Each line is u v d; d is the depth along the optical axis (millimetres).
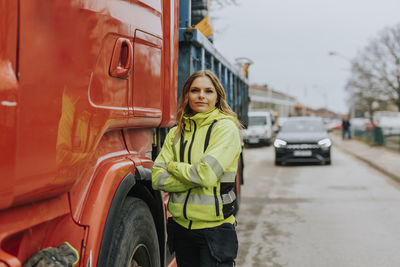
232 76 8477
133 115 2389
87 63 1853
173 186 2352
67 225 1849
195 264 2547
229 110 2539
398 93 49812
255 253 5180
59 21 1642
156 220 2822
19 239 1606
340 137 41844
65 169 1685
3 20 1396
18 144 1420
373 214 7258
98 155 2127
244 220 6957
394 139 21438
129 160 2379
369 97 51562
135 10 2424
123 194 2213
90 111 1876
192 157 2383
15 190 1426
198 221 2381
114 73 2131
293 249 5324
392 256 4996
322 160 14930
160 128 3289
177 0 3215
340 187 10344
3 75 1380
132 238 2307
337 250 5250
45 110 1553
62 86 1656
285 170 14172
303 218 7043
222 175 2359
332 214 7316
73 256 1753
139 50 2490
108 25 2057
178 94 4406
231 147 2346
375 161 15617
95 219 1945
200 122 2434
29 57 1479
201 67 4918
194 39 4352
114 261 2119
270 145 29078
